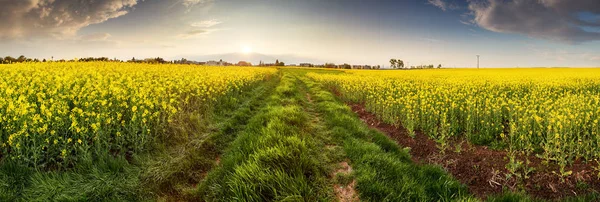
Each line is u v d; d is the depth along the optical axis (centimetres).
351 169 547
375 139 729
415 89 1452
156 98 791
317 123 900
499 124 809
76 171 466
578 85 1809
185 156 554
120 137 583
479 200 436
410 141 780
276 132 663
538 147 661
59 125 524
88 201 397
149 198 423
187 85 1152
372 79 2114
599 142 588
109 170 470
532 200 458
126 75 1284
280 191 425
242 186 429
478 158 631
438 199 453
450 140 770
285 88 1609
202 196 448
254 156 512
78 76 1107
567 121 655
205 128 755
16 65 1559
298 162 504
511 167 551
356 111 1273
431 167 554
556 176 530
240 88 1492
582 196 464
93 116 584
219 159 601
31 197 392
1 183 397
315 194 444
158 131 661
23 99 561
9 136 471
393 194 442
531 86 1744
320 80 2669
